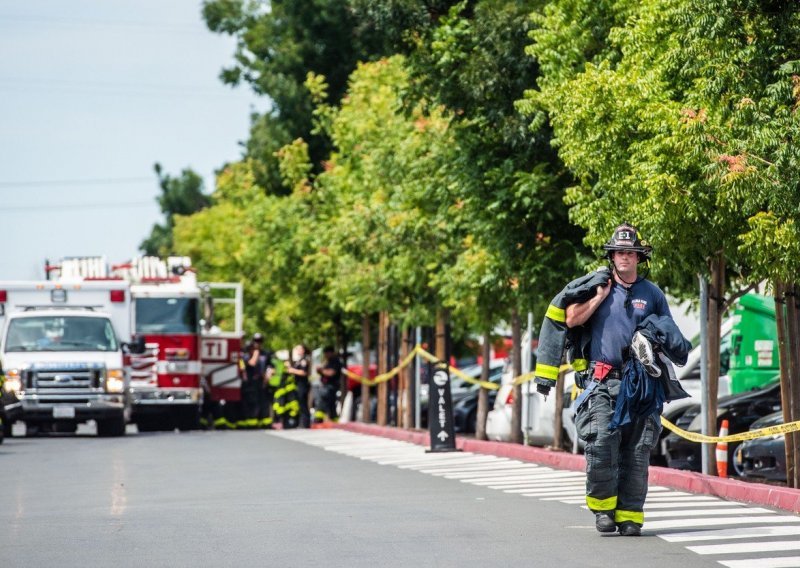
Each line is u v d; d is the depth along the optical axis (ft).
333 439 219.41
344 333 304.50
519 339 185.68
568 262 160.45
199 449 193.47
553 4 143.33
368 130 236.02
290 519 99.25
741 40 106.22
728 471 137.90
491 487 126.00
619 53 136.26
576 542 83.51
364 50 396.57
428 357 192.75
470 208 165.27
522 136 153.79
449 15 164.96
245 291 361.71
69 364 231.91
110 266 270.26
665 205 107.96
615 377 84.99
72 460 172.04
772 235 100.73
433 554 79.25
